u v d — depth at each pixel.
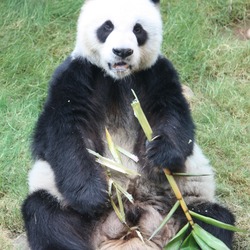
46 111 7.73
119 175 7.72
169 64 7.94
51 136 7.55
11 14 11.80
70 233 7.43
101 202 7.41
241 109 10.47
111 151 7.49
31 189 7.85
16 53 11.13
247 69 11.20
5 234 8.40
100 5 7.68
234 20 12.13
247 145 9.84
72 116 7.58
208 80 11.07
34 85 10.70
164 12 12.03
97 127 7.86
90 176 7.44
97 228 7.55
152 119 7.85
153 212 7.57
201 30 11.77
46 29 11.69
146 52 7.69
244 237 8.29
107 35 7.57
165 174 7.49
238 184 9.23
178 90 7.77
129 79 7.87
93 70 7.86
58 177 7.50
